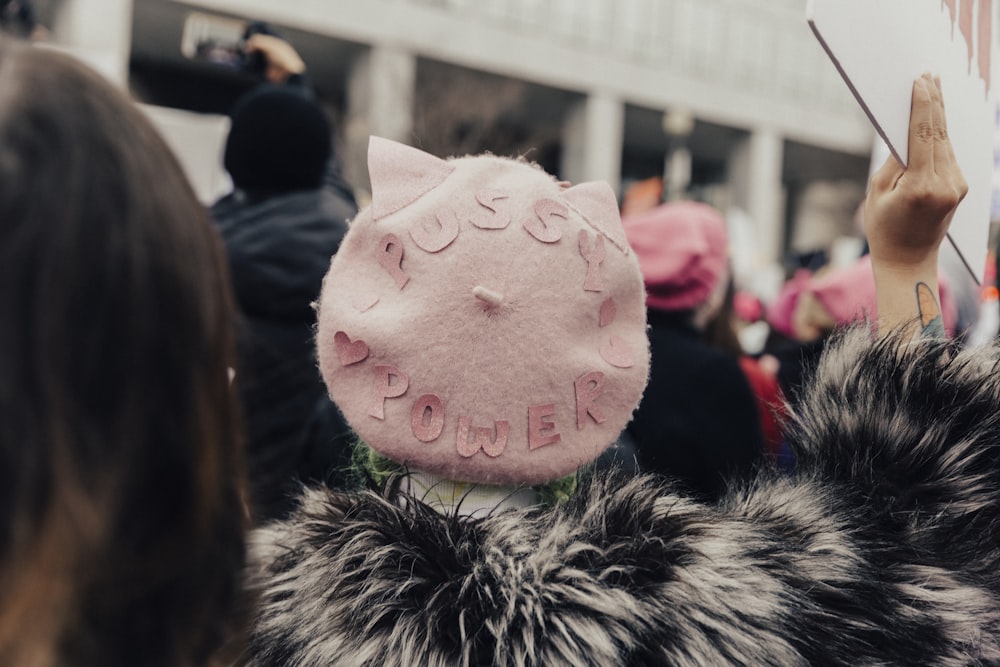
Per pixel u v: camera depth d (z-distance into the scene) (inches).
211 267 26.0
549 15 788.6
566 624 37.7
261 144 95.2
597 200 47.4
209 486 25.2
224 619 28.6
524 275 42.8
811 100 973.2
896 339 49.0
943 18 54.2
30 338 21.7
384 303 43.6
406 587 39.3
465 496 42.9
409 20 706.2
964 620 43.0
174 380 24.1
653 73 851.4
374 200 45.0
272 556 42.4
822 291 116.0
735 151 952.3
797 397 52.3
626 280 46.2
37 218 22.1
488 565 39.2
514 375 42.2
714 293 98.3
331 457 74.3
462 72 737.6
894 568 43.8
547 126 824.3
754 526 43.2
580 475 44.9
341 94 767.7
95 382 22.5
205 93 736.3
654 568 39.3
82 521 22.3
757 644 38.3
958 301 120.6
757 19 929.5
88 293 22.5
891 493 46.6
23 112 23.0
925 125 50.8
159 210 24.3
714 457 87.5
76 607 23.2
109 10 499.8
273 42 127.1
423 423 42.3
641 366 45.9
